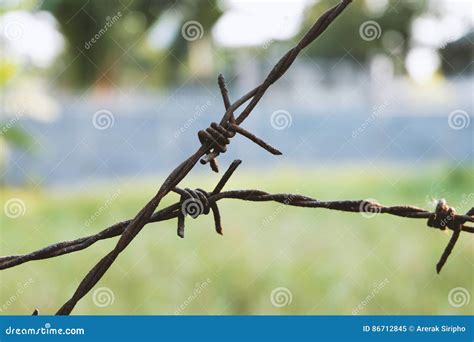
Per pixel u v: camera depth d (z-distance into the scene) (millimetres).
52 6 8922
